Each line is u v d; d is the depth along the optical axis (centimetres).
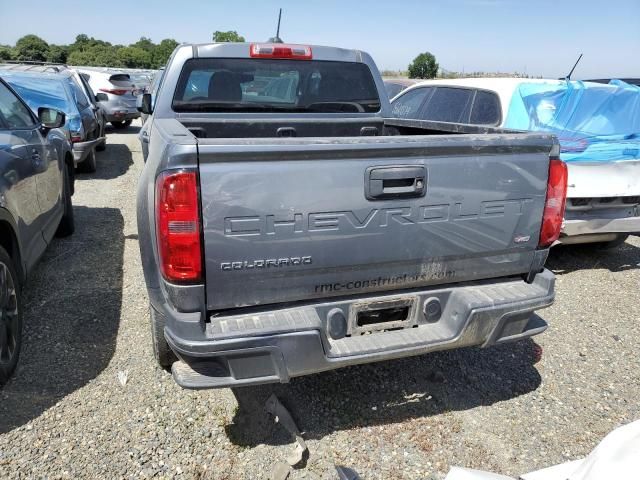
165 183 209
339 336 248
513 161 255
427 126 393
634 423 176
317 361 234
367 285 247
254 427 279
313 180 221
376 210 234
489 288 269
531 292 268
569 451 272
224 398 300
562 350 371
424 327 263
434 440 276
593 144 468
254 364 228
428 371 336
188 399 298
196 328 218
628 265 545
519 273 278
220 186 211
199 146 206
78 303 409
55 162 487
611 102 531
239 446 265
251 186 214
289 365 230
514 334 271
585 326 409
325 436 276
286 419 279
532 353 366
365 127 446
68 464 248
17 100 440
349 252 235
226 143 209
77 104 894
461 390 320
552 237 274
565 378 337
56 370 320
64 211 545
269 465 254
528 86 537
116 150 1222
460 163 244
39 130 457
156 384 310
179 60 394
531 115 524
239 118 411
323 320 245
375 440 274
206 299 222
